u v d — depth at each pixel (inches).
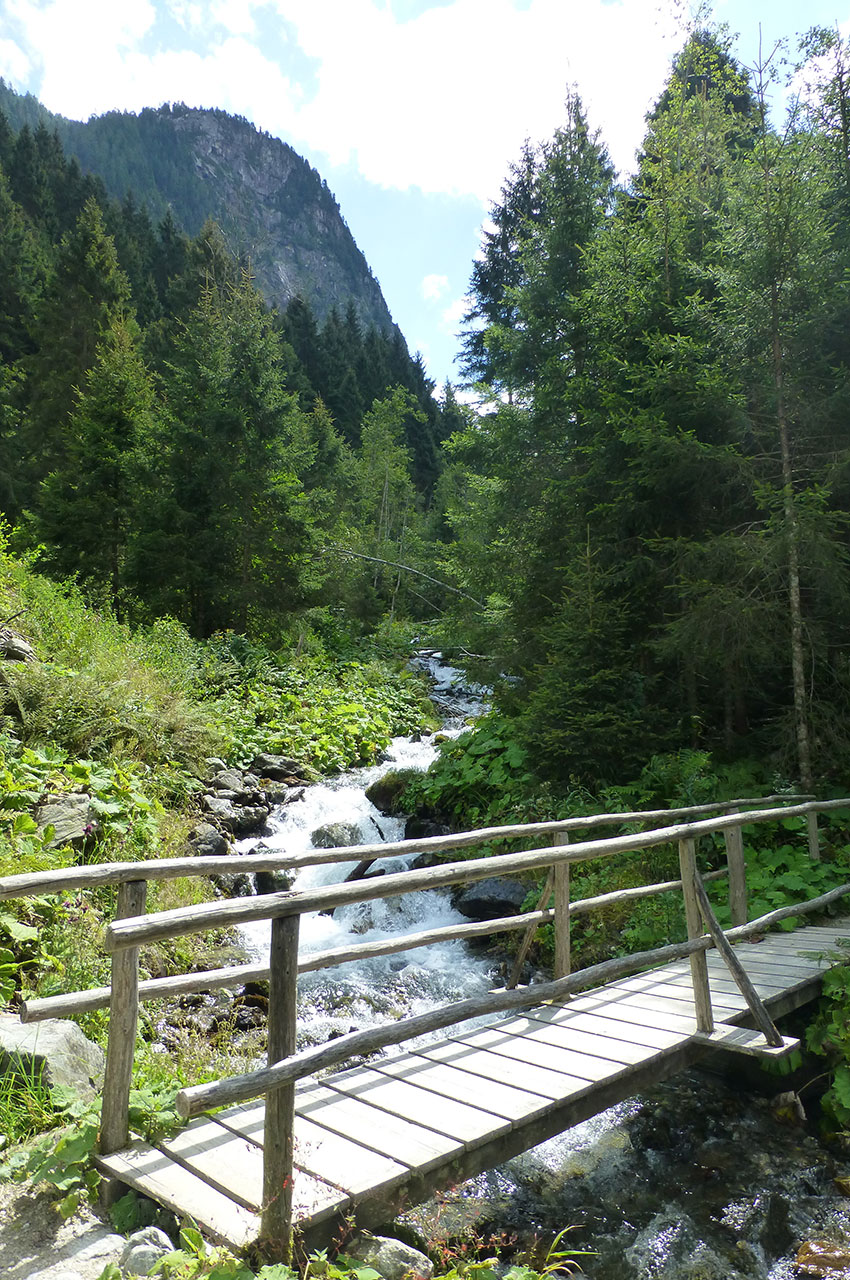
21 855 213.6
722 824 210.2
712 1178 169.2
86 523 763.4
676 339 343.6
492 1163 135.2
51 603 441.7
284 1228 106.0
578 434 432.8
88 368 1206.3
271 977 112.0
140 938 102.8
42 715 313.0
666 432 332.5
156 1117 131.2
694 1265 143.3
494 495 501.4
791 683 340.5
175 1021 211.6
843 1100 175.9
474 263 1002.1
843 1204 159.3
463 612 530.9
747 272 319.6
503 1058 164.9
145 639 528.7
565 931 198.7
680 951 173.3
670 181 390.6
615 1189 165.6
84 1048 155.9
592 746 321.1
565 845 190.5
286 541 772.0
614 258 402.0
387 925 318.7
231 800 389.4
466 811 382.0
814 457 322.0
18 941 191.9
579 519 394.3
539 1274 122.3
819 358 322.0
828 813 297.3
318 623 925.2
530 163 975.0
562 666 335.0
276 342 807.7
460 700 809.5
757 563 295.0
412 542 1395.2
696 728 342.0
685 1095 202.5
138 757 346.0
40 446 1155.9
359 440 2234.3
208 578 725.3
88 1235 109.3
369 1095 147.9
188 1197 112.7
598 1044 170.7
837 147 316.5
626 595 345.7
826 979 204.5
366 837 386.3
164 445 781.9
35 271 1745.8
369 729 583.5
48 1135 130.3
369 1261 114.3
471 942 297.0
